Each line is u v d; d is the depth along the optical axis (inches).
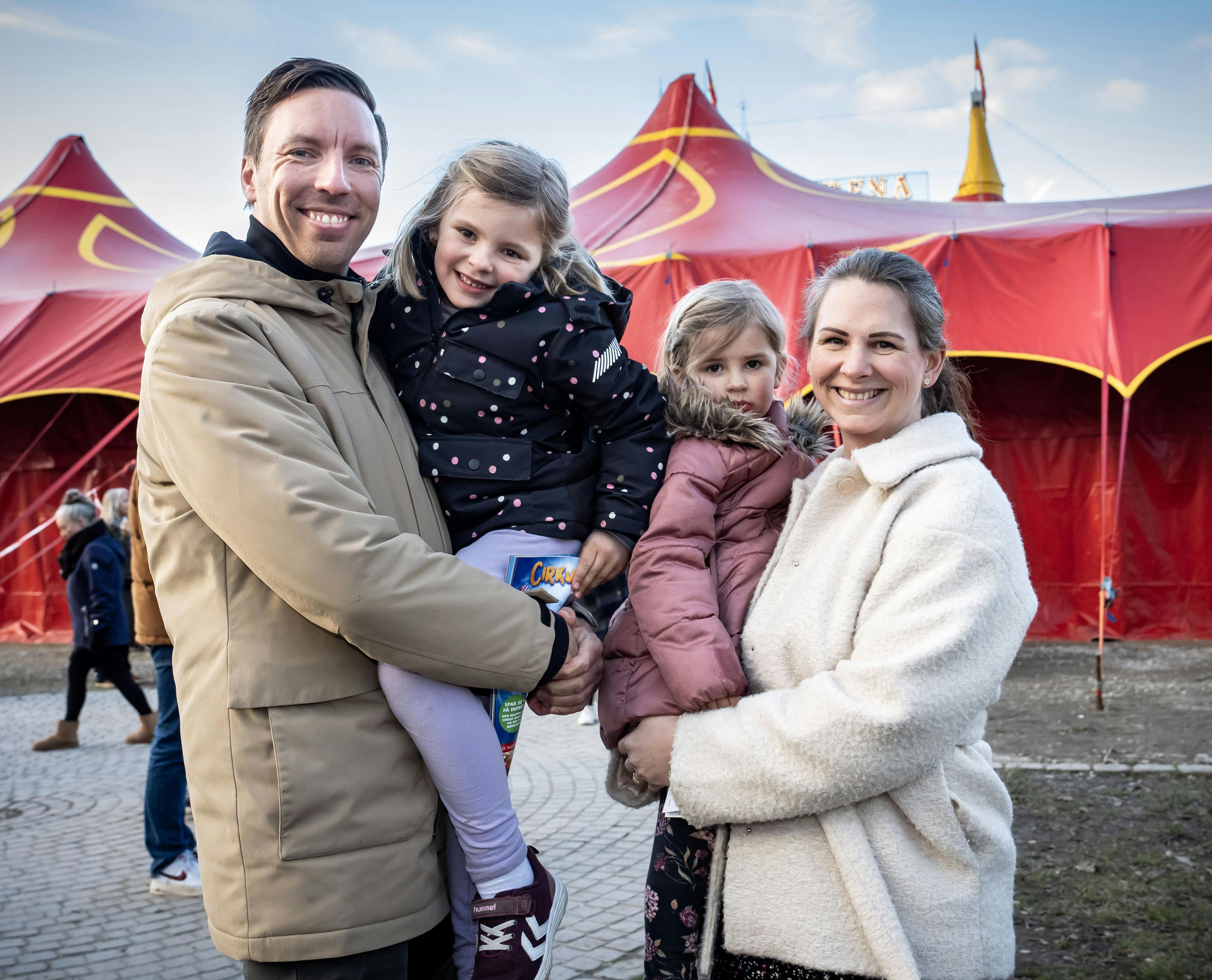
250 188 71.8
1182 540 405.1
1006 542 61.2
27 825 217.8
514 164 71.9
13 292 490.6
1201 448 402.0
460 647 60.4
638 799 75.7
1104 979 125.5
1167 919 141.2
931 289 67.4
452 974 70.7
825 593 63.6
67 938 156.4
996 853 62.2
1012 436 419.5
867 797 58.9
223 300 63.5
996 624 59.4
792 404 86.1
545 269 76.6
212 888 60.4
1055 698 297.6
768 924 61.7
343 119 68.2
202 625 60.9
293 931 58.2
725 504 72.9
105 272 518.3
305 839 58.6
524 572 70.9
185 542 61.6
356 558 56.7
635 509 72.4
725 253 365.1
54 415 526.3
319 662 60.2
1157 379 404.8
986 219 386.0
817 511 67.7
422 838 63.5
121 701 370.3
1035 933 140.8
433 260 74.6
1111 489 408.2
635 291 365.1
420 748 63.0
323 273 70.7
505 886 65.1
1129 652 376.8
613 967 135.5
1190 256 335.9
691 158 475.8
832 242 358.3
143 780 254.1
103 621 287.9
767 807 59.6
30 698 378.9
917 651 57.2
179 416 58.7
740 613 69.1
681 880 69.0
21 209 579.5
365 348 70.3
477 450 71.5
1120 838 175.3
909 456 63.9
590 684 69.1
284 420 59.1
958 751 64.3
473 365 71.6
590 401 72.5
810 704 58.4
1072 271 341.1
